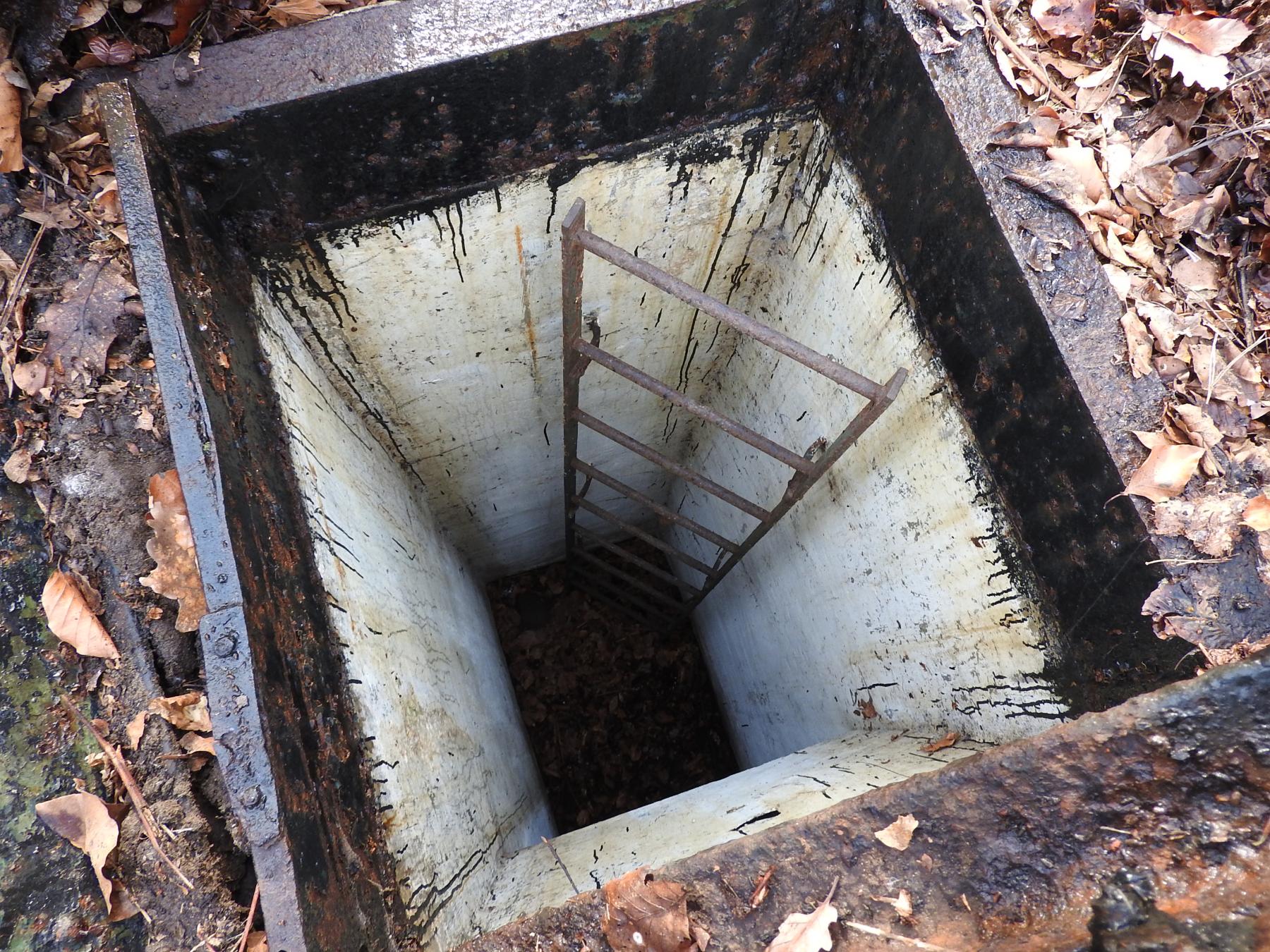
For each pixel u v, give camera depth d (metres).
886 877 1.35
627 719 5.56
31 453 1.81
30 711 1.68
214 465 1.52
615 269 2.81
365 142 2.02
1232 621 1.52
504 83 2.00
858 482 2.74
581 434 3.96
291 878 1.31
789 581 3.61
